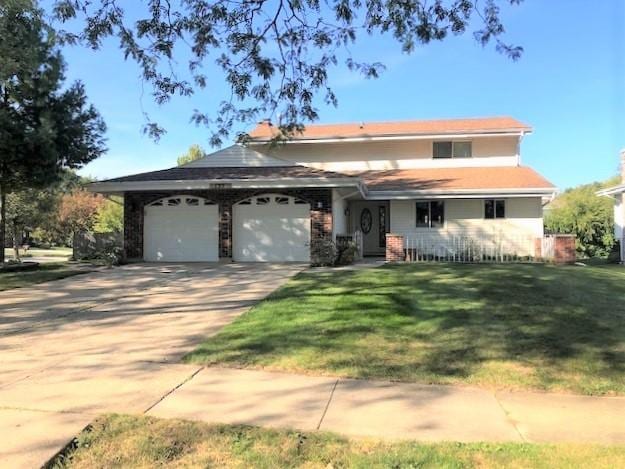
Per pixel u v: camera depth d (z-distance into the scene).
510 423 4.90
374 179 23.16
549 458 4.15
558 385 5.90
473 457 4.16
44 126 15.92
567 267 16.48
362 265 17.33
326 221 18.39
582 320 8.72
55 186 19.64
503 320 8.70
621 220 22.05
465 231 22.38
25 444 4.35
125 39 9.59
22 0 13.45
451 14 8.88
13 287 13.12
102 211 35.06
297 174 18.62
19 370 6.44
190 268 16.81
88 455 4.21
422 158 25.09
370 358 6.77
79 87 17.86
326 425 4.80
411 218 22.72
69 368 6.51
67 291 12.51
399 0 8.70
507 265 16.91
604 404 5.40
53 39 11.10
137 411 5.10
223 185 18.06
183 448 4.33
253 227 18.80
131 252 19.08
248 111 12.70
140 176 19.34
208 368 6.48
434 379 6.06
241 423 4.83
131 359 6.88
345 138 24.72
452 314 9.09
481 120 26.62
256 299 11.07
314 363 6.58
